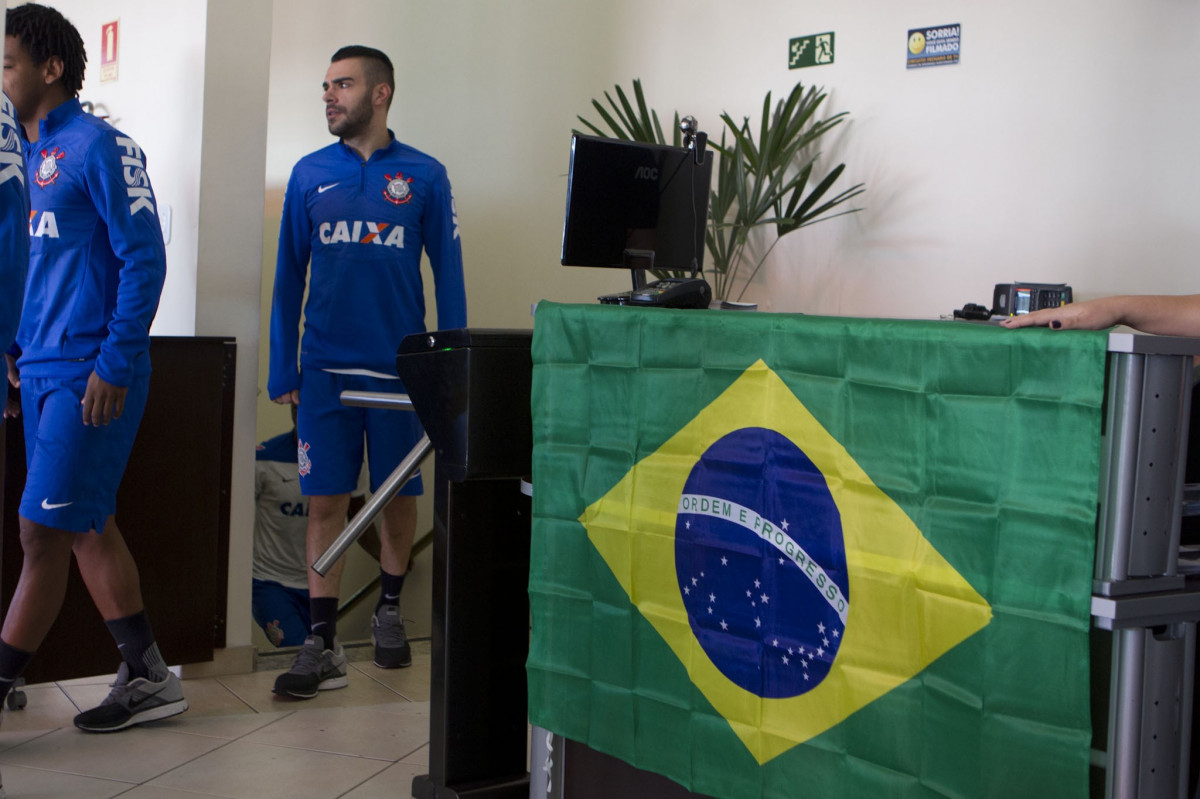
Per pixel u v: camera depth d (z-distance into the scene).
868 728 1.36
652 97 4.46
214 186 3.29
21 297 2.09
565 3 4.69
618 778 1.74
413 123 5.27
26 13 2.58
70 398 2.55
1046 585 1.20
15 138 2.07
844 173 3.93
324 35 5.48
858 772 1.37
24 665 2.56
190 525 3.18
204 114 3.27
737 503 1.51
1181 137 3.16
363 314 3.25
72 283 2.58
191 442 3.17
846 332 1.38
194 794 2.36
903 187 3.76
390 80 3.32
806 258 4.04
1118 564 1.19
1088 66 3.34
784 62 4.06
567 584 1.75
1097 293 3.34
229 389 3.30
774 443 1.46
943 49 3.64
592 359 1.71
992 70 3.54
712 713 1.54
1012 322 1.28
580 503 1.72
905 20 3.73
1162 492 1.22
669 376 1.60
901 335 1.33
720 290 3.95
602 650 1.70
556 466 1.76
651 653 1.62
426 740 2.76
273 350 3.33
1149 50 3.21
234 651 3.34
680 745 1.58
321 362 3.25
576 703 1.74
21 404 2.85
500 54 4.90
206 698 3.08
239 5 3.32
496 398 1.94
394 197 3.28
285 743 2.71
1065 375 1.20
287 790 2.39
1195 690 1.41
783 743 1.45
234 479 3.34
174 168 3.42
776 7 4.07
